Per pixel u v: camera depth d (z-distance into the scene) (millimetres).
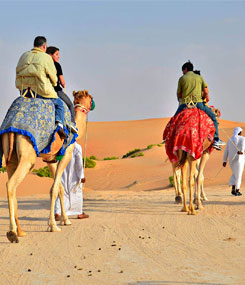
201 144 12242
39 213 13344
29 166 9055
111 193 21328
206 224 10734
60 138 9766
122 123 114062
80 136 11562
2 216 12734
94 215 12492
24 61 9531
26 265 7234
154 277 6406
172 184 29812
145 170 39062
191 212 12266
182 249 8195
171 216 12047
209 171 32500
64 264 7254
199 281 6164
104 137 89062
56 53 10758
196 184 13672
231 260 7336
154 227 10461
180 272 6648
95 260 7473
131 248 8320
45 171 31188
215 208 13508
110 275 6562
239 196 17625
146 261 7348
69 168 11680
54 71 9680
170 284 6059
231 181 18109
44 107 9391
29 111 9180
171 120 12805
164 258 7539
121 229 10242
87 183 35500
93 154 75750
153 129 98688
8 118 9078
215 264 7094
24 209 14609
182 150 12383
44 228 10523
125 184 34031
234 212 12633
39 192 23938
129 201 16188
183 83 12883
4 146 9062
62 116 9656
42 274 6699
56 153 10039
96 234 9695
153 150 50906
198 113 12586
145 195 19469
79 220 11617
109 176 37500
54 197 10164
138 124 110375
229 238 9055
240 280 6199
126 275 6547
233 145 17938
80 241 9016
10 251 8203
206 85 13102
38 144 9195
